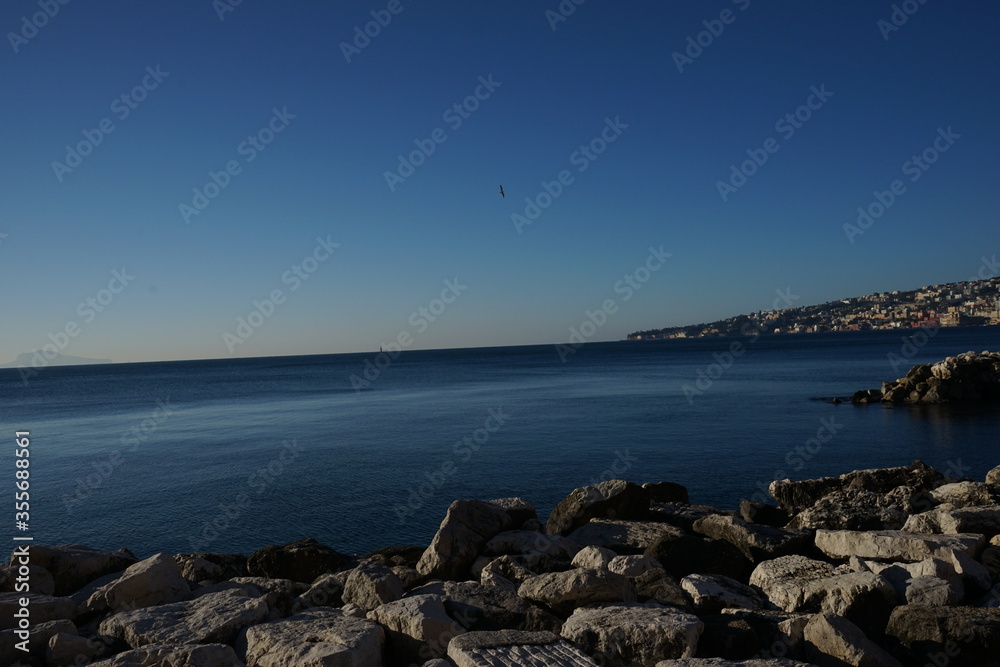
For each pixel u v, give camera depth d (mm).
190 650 7609
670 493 18156
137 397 101750
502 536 12508
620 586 9125
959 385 60156
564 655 7293
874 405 58938
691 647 7441
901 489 14656
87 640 8367
